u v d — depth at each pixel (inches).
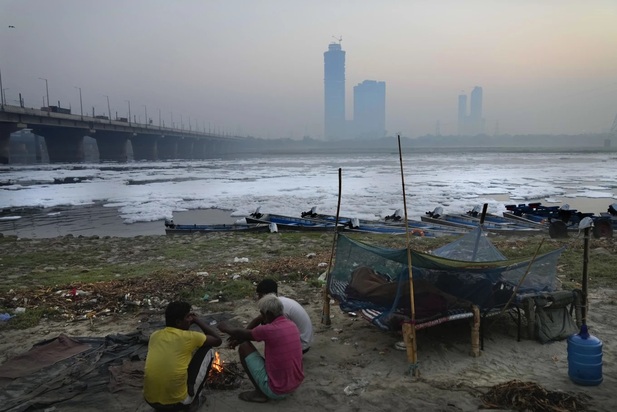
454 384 211.2
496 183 1959.9
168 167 3449.8
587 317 298.4
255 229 816.9
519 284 252.1
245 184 1982.0
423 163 3927.2
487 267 252.2
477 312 237.5
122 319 315.0
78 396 201.3
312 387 211.3
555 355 242.2
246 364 201.8
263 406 196.7
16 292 385.4
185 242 716.0
